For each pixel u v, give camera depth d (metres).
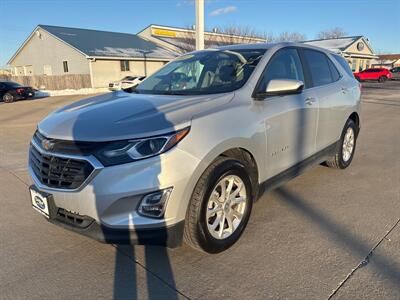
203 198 2.59
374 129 8.66
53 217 2.62
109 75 33.28
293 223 3.41
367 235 3.15
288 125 3.45
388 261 2.74
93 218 2.42
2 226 3.46
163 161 2.38
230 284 2.50
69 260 2.85
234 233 2.97
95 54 32.03
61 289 2.47
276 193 4.20
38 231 3.35
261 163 3.16
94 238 2.46
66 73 35.28
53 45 35.94
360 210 3.70
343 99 4.62
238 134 2.80
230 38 36.81
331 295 2.35
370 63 45.06
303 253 2.87
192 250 2.96
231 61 3.59
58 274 2.65
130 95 3.50
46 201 2.59
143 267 2.73
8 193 4.38
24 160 6.04
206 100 2.88
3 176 5.09
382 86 28.66
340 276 2.55
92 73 32.09
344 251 2.89
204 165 2.55
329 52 4.80
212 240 2.75
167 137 2.40
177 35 44.41
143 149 2.36
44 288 2.49
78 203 2.44
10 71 48.78
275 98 3.33
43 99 22.19
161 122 2.48
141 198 2.37
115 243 2.43
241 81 3.23
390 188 4.34
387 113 11.83
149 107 2.82
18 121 11.45
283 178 3.57
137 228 2.39
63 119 2.83
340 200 3.97
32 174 2.83
